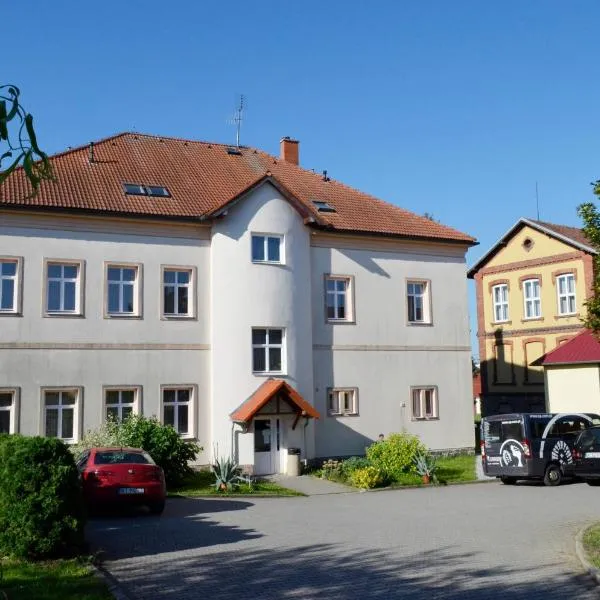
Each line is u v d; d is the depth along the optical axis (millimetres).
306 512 17719
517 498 20156
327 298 29078
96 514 17328
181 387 25688
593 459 23062
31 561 11000
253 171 31891
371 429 29156
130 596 9406
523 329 41562
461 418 31312
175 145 32375
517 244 42375
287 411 26500
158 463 22094
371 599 9266
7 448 11453
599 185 17500
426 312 31250
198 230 26516
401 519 16297
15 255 23906
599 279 17938
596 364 32062
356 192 33531
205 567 11188
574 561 11375
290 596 9422
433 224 32531
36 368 23797
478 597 9289
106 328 24875
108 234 25234
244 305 26406
